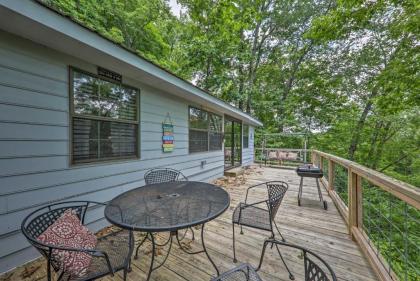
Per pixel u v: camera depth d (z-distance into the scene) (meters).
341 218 2.83
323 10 10.71
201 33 9.56
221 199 1.69
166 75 3.05
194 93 3.88
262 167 7.97
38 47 1.87
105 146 2.59
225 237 2.28
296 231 2.44
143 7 8.62
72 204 2.17
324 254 1.96
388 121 7.93
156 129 3.49
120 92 2.79
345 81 9.83
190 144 4.59
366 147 9.25
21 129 1.77
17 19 1.46
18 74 1.74
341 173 4.00
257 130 11.65
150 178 2.82
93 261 1.28
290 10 11.13
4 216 1.67
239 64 10.92
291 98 11.52
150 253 1.95
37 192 1.88
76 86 2.22
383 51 8.34
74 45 1.90
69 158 2.15
